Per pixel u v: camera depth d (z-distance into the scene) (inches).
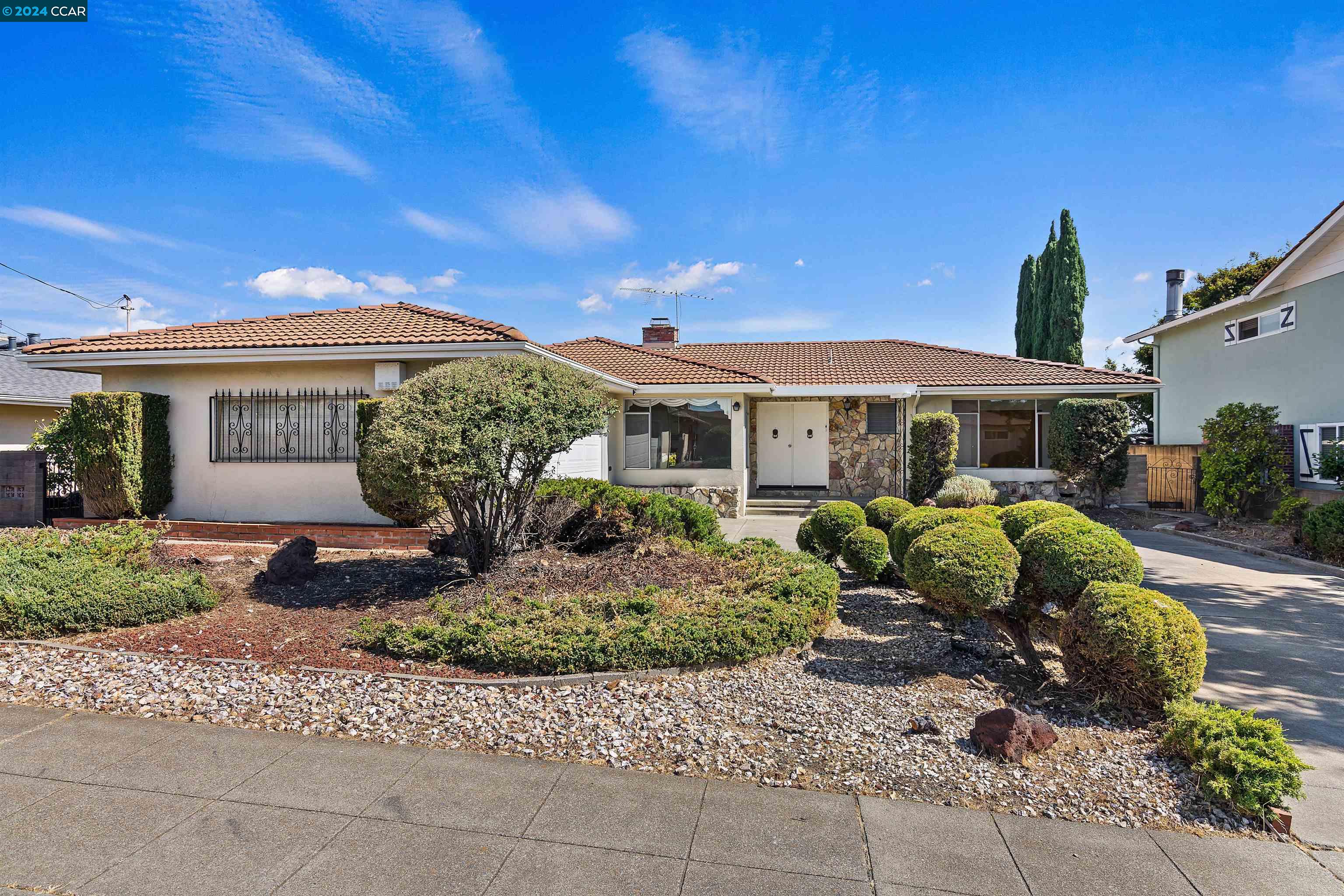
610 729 158.4
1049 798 132.5
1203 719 144.9
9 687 179.3
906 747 150.7
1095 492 605.6
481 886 104.7
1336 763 152.9
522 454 263.3
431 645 193.8
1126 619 167.6
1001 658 208.5
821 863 111.7
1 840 114.7
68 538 303.4
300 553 284.8
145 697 173.6
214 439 426.6
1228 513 507.5
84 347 413.4
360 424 362.9
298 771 139.6
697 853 114.0
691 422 604.4
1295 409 563.2
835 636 234.5
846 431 657.6
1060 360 954.1
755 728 159.5
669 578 254.5
